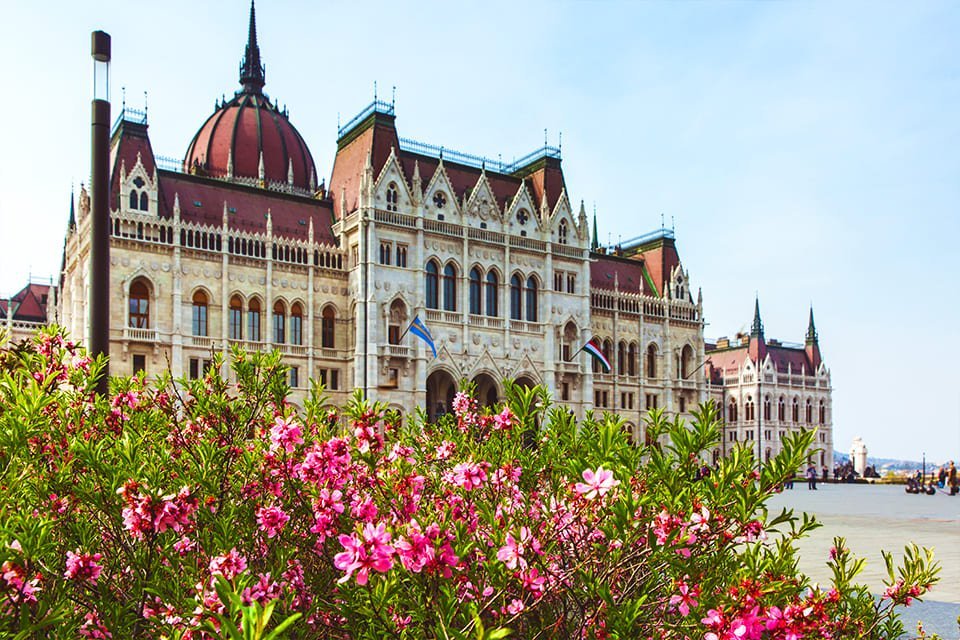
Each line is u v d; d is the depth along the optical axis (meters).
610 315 102.00
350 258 79.94
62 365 13.81
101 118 21.44
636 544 9.41
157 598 9.40
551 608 9.73
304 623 9.09
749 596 7.89
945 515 45.38
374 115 84.19
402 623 7.91
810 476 87.19
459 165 92.06
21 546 8.29
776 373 159.38
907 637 15.70
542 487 11.55
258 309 75.56
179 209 71.00
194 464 11.39
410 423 14.73
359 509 9.31
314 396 13.69
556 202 95.56
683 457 8.95
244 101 102.81
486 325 84.31
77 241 76.25
